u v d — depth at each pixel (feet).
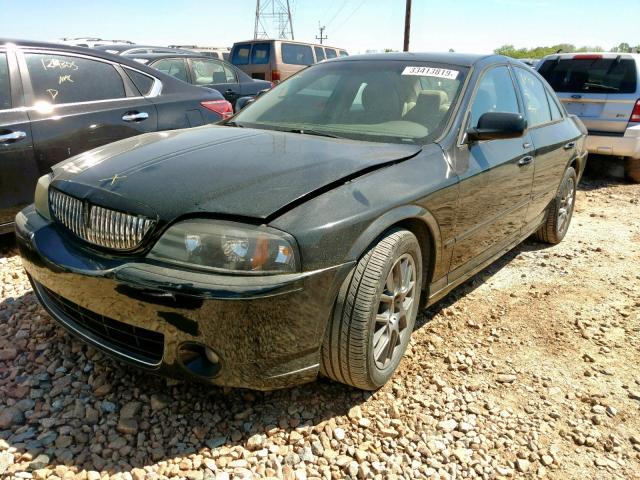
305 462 7.49
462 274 11.35
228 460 7.38
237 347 7.04
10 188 13.58
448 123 10.48
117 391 8.55
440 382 9.41
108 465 7.14
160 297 6.92
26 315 10.66
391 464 7.57
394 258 8.30
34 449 7.27
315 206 7.48
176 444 7.59
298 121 11.22
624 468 7.95
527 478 7.66
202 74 30.19
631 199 24.39
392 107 10.93
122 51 31.63
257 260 6.90
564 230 17.56
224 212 7.08
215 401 8.50
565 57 27.63
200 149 9.05
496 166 11.18
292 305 7.11
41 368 9.01
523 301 13.07
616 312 12.76
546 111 15.53
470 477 7.56
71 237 8.07
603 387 9.81
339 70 12.40
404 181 8.77
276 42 45.47
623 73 25.79
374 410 8.61
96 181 8.05
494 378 9.84
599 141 26.22
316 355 7.82
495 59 13.04
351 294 7.80
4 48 13.83
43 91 14.33
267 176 7.82
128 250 7.36
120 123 15.56
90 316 7.97
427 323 11.59
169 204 7.25
